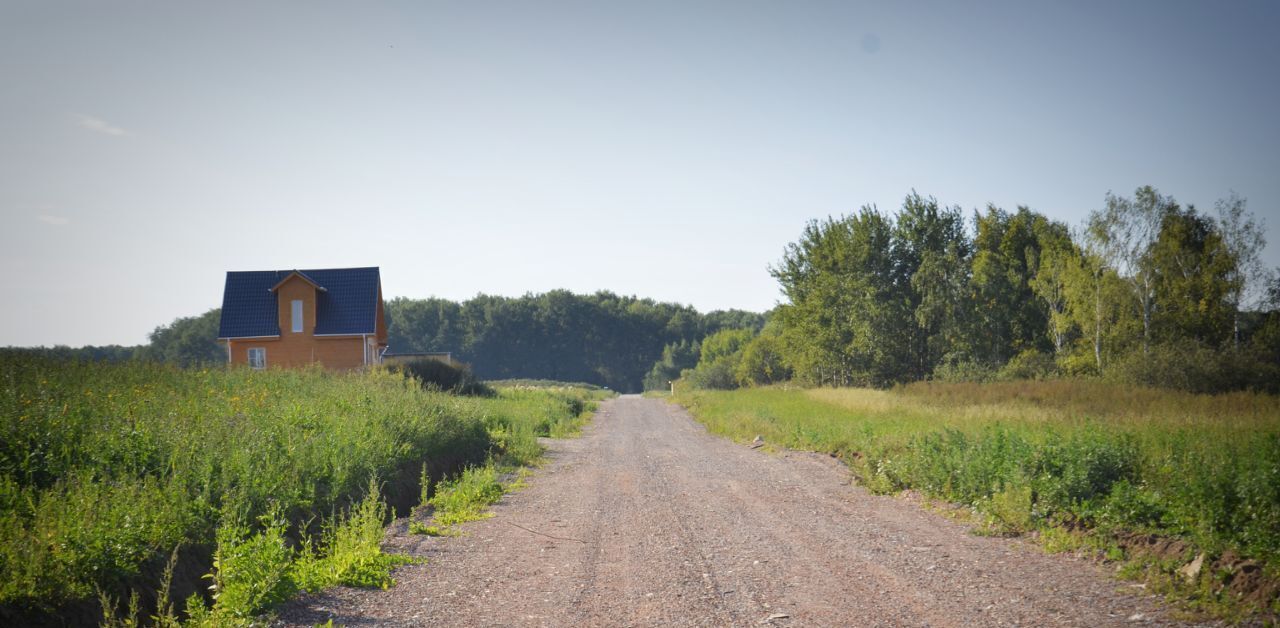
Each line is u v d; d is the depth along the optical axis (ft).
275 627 19.88
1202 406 75.10
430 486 45.29
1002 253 196.85
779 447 66.74
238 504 26.37
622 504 40.65
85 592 19.07
